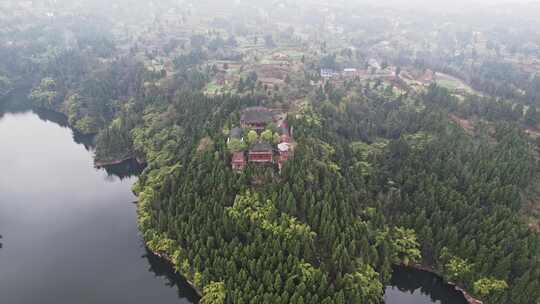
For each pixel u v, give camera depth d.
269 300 93.56
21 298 111.56
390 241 121.81
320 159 140.00
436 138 165.75
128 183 180.25
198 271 108.81
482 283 108.12
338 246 106.69
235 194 122.81
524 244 110.06
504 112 196.00
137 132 197.12
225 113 176.12
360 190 134.75
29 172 186.62
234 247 107.31
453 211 126.44
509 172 138.50
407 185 139.00
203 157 136.38
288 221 113.94
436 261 120.38
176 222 119.62
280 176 128.38
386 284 117.56
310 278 99.19
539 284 100.75
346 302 97.81
